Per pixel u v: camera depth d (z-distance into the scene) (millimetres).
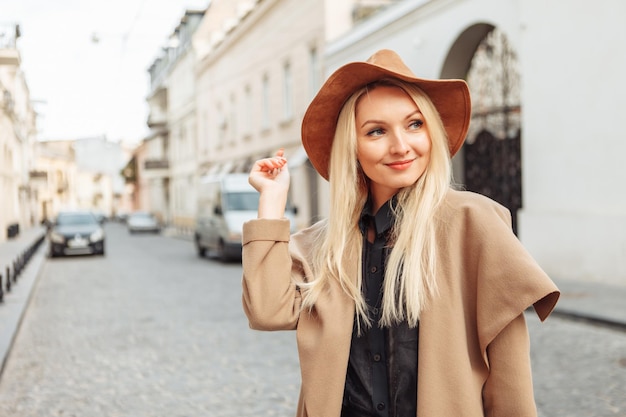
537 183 10328
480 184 12680
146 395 5000
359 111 1396
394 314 1304
